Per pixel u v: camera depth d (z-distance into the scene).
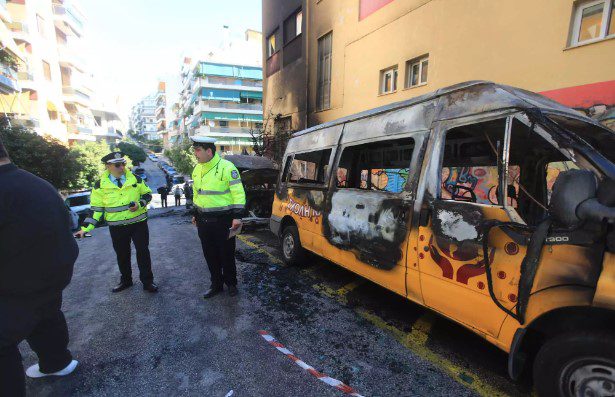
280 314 3.25
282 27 13.18
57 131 26.91
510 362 1.89
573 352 1.63
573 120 2.11
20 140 16.20
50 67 26.27
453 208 2.21
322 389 2.17
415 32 7.23
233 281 3.69
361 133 3.37
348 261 3.35
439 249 2.29
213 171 3.41
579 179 1.54
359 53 9.04
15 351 1.74
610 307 1.48
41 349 2.21
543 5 4.99
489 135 2.27
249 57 49.97
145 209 3.80
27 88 22.42
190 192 12.62
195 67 48.69
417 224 2.47
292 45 12.55
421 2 7.03
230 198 3.48
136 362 2.50
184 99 65.25
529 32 5.19
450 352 2.60
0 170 1.63
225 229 3.50
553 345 1.72
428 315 3.23
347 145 3.54
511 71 5.48
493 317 1.98
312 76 11.43
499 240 1.93
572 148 1.71
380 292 3.79
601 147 2.04
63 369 2.33
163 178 45.56
